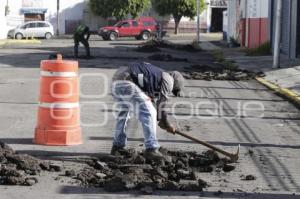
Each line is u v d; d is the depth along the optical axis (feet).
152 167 24.57
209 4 234.79
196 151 28.30
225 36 169.89
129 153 27.02
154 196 21.03
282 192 21.95
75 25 232.32
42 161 25.39
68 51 114.32
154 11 233.55
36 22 189.16
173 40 179.93
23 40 165.78
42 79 29.35
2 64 81.20
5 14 190.60
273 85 57.06
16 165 24.23
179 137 31.86
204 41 166.30
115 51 116.26
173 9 219.20
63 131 29.25
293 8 85.46
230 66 78.59
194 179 23.30
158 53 111.24
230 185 22.74
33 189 21.68
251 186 22.68
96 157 26.89
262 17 108.78
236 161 26.30
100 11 218.59
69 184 22.39
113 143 27.37
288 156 28.04
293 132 34.55
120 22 187.42
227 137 32.48
